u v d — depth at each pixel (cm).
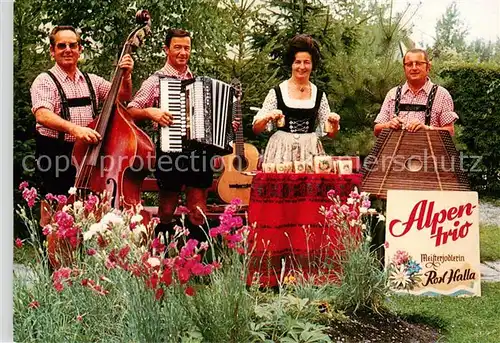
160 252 344
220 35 671
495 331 436
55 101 495
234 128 536
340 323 403
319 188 497
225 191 606
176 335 338
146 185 601
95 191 481
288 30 684
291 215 496
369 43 682
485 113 925
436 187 523
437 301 495
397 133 529
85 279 358
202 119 510
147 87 522
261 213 486
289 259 496
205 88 513
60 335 350
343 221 445
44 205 463
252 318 376
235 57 679
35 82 495
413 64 541
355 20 693
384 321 419
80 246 407
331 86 678
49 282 377
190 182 525
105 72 705
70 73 504
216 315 345
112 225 339
